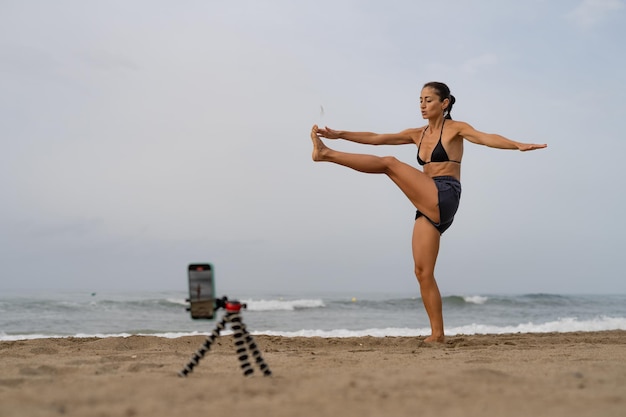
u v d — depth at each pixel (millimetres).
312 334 14672
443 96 8484
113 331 16125
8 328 16750
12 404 3156
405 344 8094
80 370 4719
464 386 3617
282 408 3039
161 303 24406
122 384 3730
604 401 3221
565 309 28922
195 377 4129
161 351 6977
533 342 8812
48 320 19203
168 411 2977
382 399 3252
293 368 4824
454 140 8398
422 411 2967
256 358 4102
